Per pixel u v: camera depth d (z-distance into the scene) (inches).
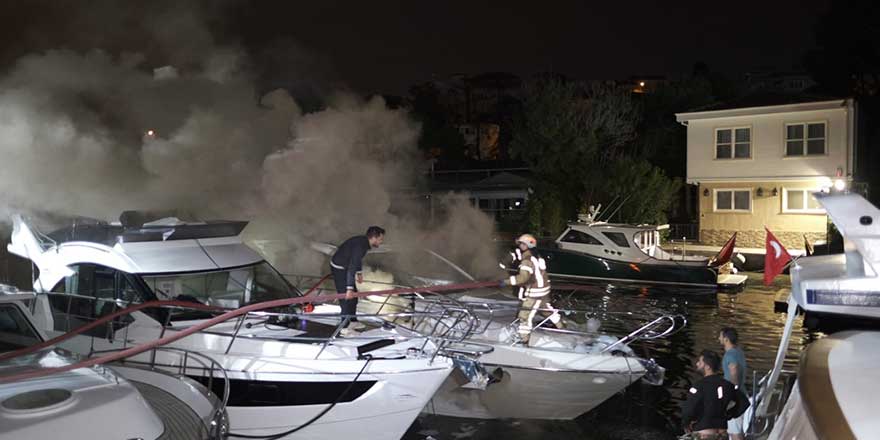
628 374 293.1
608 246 757.9
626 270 738.2
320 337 274.1
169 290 294.0
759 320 544.7
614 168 1057.5
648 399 345.1
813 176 933.2
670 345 459.2
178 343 265.1
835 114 918.4
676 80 1493.6
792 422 95.3
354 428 256.2
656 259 725.9
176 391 201.6
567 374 291.4
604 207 1053.2
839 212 132.6
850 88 1389.0
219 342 264.5
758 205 987.3
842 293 130.0
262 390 254.7
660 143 1338.6
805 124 943.0
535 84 1243.8
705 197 1035.9
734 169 1001.5
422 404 256.1
